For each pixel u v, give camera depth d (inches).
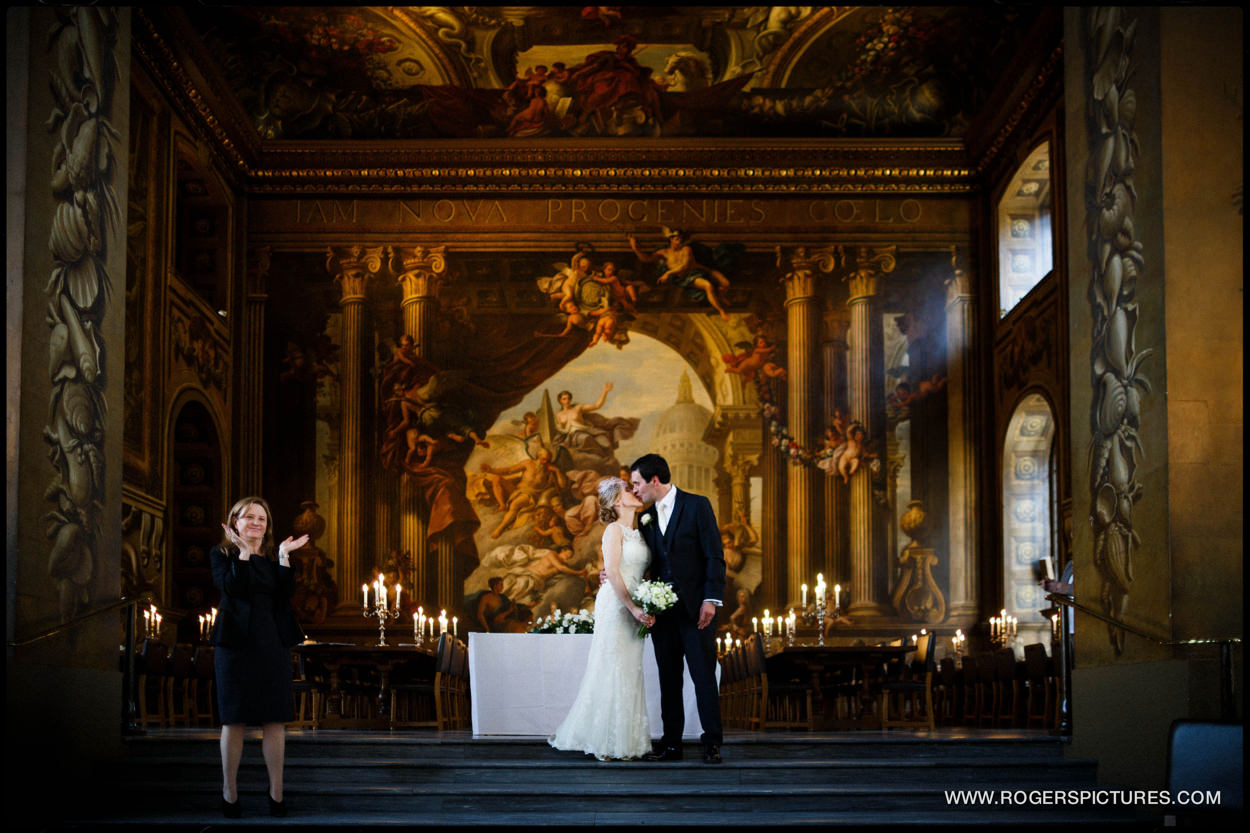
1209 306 354.3
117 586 398.9
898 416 831.7
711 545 348.8
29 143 351.6
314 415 831.1
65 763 340.8
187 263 816.3
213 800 334.6
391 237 847.7
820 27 775.7
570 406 837.2
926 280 843.4
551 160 845.8
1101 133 399.5
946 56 798.5
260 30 767.7
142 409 679.7
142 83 677.9
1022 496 798.5
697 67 819.4
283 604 319.9
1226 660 325.7
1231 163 359.3
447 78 818.2
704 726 346.3
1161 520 349.7
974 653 796.6
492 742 361.1
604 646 352.8
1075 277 415.5
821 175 845.2
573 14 769.6
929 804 335.0
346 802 329.7
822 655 516.7
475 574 816.9
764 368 838.5
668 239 848.9
